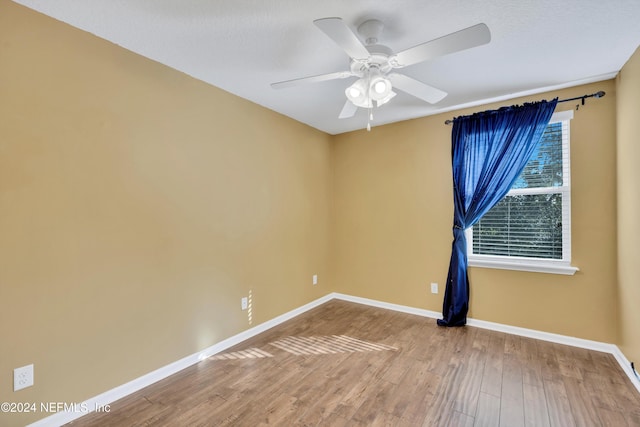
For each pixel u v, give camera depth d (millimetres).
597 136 2648
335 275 4293
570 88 2754
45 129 1731
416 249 3633
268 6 1652
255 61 2271
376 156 3932
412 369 2396
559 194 2855
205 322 2627
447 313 3287
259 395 2080
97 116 1949
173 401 2018
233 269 2885
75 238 1852
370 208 3984
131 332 2127
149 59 2223
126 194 2096
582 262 2725
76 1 1609
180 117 2432
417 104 3158
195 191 2547
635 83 2129
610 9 1679
